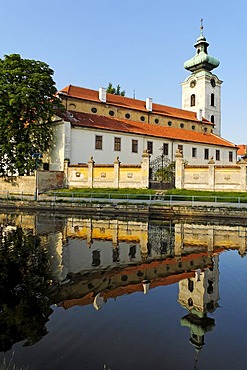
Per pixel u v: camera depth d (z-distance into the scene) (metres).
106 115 49.53
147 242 15.05
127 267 10.80
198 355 5.35
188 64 67.94
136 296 8.16
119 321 6.66
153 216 25.64
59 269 10.40
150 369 4.93
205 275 10.05
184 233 17.69
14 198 32.56
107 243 14.70
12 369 4.92
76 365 5.04
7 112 34.50
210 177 32.22
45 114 36.88
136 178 34.91
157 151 48.75
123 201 29.05
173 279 9.62
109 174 36.31
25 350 5.49
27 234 16.39
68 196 32.50
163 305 7.57
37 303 7.62
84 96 48.88
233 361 5.18
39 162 37.66
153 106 58.50
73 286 8.84
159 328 6.37
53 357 5.29
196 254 12.79
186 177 33.59
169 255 12.59
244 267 10.98
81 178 37.69
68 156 39.72
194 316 6.95
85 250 13.16
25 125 36.88
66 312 7.11
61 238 15.57
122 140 45.16
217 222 22.41
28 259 11.48
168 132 52.69
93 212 27.70
